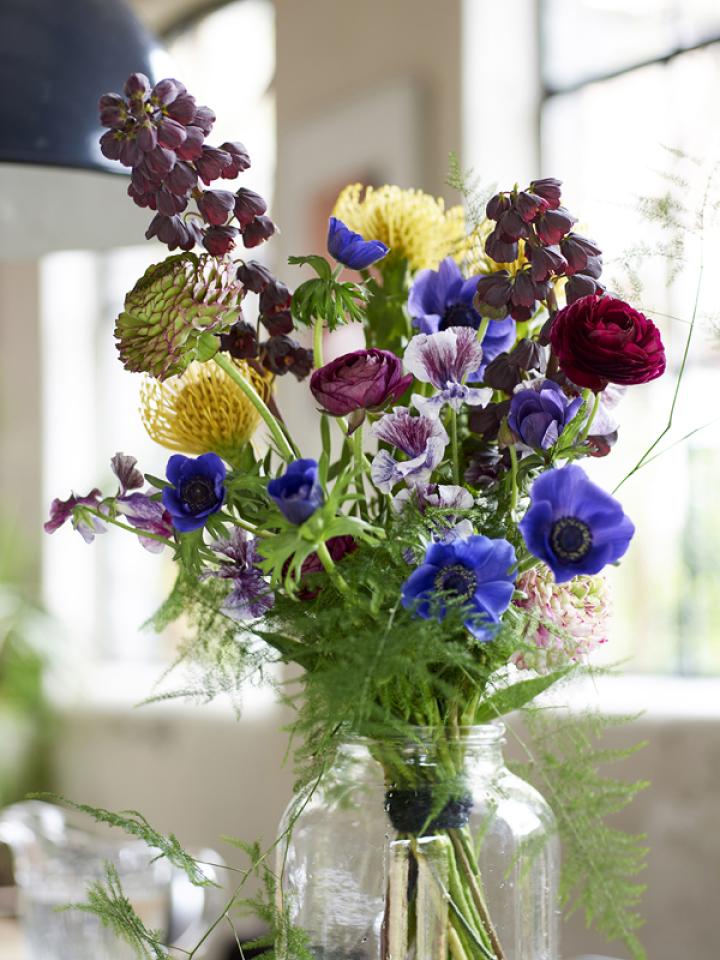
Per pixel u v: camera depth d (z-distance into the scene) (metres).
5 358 5.77
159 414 0.96
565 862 0.97
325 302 0.88
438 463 0.86
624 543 0.78
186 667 0.91
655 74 3.25
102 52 1.39
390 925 0.86
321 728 0.87
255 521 0.91
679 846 2.76
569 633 0.86
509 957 0.87
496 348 0.95
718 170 0.99
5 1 1.36
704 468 3.07
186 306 0.82
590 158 3.38
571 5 3.43
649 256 0.99
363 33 3.73
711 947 2.70
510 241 0.87
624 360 0.81
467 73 3.40
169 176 0.86
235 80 4.90
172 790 4.57
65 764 5.16
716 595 3.07
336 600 0.88
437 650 0.82
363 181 3.64
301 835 0.89
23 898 1.45
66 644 5.25
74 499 0.92
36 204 1.71
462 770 0.87
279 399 3.76
